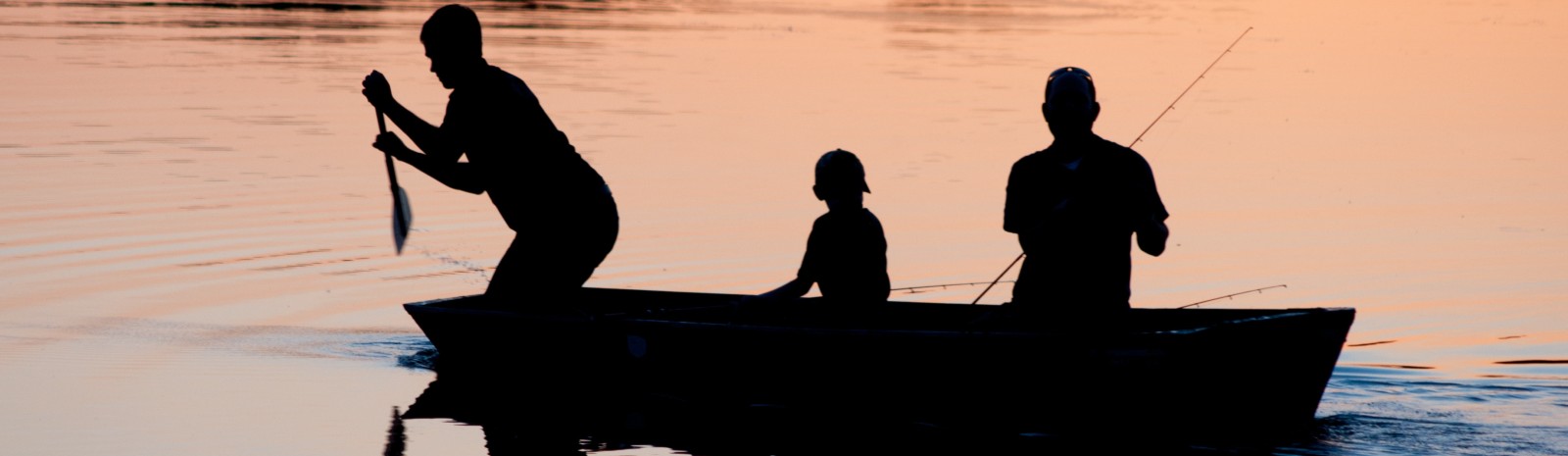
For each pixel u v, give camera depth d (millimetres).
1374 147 54781
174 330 28203
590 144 52469
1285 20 127562
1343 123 61812
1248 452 20734
